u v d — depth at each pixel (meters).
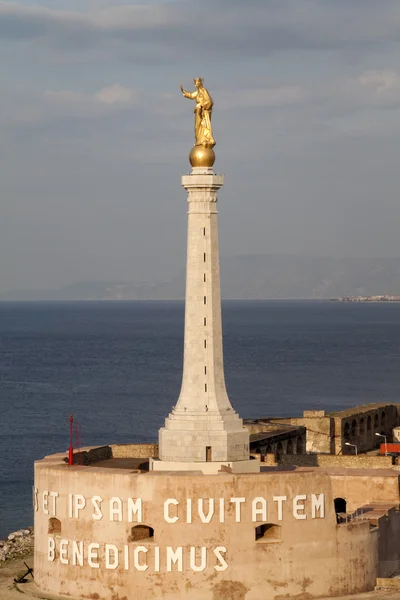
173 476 197.62
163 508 197.62
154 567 198.25
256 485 198.25
